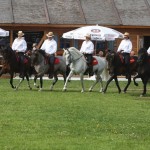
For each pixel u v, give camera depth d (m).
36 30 42.53
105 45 44.03
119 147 14.62
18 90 28.31
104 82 35.88
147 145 14.96
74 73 28.45
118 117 19.31
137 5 45.25
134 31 43.75
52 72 28.78
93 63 28.64
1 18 42.16
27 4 44.00
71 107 21.56
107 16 43.88
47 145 14.64
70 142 15.05
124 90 29.00
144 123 18.19
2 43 38.16
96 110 20.88
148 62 27.38
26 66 28.61
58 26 42.41
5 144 14.65
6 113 19.61
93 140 15.38
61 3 44.50
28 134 15.97
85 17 43.50
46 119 18.52
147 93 28.84
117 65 28.20
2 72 28.75
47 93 26.89
